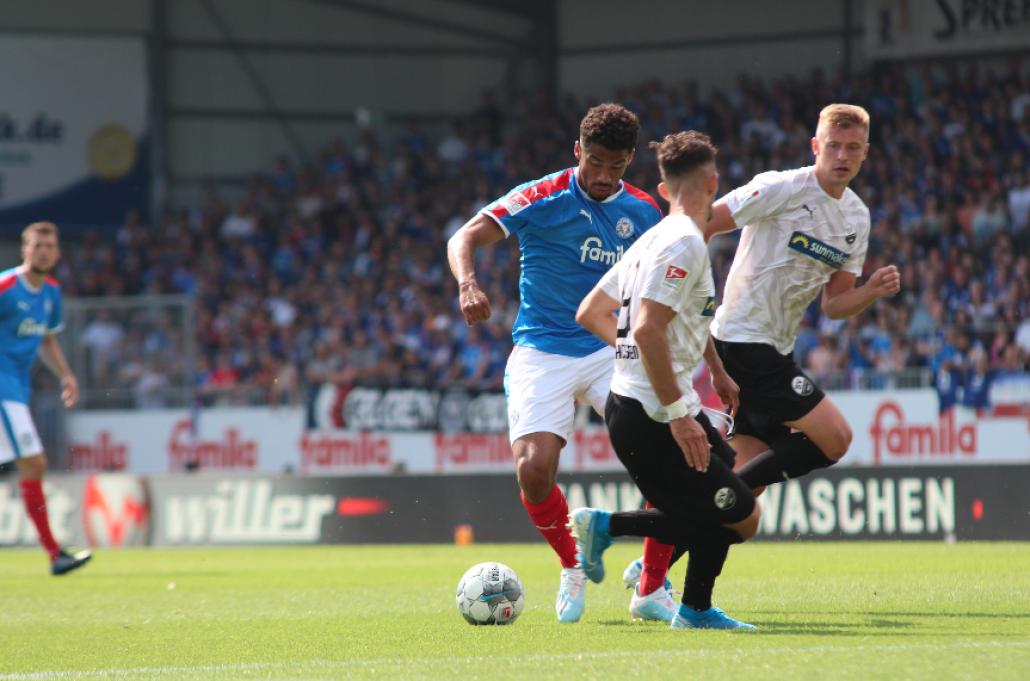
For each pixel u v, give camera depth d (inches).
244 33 4005.9
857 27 3678.6
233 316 3238.2
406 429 2524.6
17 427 1502.2
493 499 2014.0
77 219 3811.5
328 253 3459.6
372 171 3693.4
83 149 3823.8
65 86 3816.4
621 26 3937.0
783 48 3757.4
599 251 894.4
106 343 2807.6
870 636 725.9
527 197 893.8
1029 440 2158.0
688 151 730.8
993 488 1738.4
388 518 2057.1
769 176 930.1
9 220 3791.8
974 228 2824.8
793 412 930.7
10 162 3794.3
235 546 2114.9
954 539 1753.2
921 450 2215.8
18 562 1845.5
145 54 3853.3
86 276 3558.1
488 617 849.5
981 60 3393.2
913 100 3314.5
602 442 2295.8
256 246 3523.6
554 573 1365.7
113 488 2180.1
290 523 2095.2
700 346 746.8
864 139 908.0
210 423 2664.9
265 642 815.7
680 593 978.1
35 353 1530.5
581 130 879.7
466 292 850.1
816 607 909.8
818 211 922.1
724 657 645.3
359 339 2854.3
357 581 1355.8
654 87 3624.5
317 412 2591.0
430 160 3661.4
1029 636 717.9
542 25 4003.4
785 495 1827.0
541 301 898.1
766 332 946.1
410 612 999.6
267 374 2906.0
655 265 710.5
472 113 4037.9
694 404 752.3
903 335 2431.1
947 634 730.8
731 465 775.7
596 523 776.3
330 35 4045.3
